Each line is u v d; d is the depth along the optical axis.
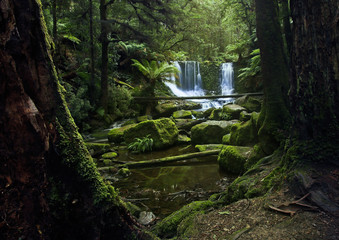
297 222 2.11
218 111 10.57
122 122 11.59
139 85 15.49
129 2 11.32
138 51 15.18
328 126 2.78
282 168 3.05
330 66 2.77
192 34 15.35
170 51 17.27
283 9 4.16
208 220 2.62
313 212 2.19
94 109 11.23
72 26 11.23
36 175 1.22
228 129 7.55
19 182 1.15
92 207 1.51
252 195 2.98
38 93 1.33
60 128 1.48
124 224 1.70
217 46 26.02
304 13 2.90
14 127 1.12
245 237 2.07
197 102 14.67
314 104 2.86
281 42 4.21
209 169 5.60
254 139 5.37
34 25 1.29
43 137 1.23
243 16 16.22
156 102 13.66
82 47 12.62
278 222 2.20
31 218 1.19
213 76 18.14
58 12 11.19
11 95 1.10
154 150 7.52
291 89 3.18
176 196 4.32
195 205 3.32
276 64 4.15
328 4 2.73
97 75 12.70
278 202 2.50
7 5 1.07
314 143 2.82
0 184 1.08
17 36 1.14
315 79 2.86
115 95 12.45
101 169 5.80
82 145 1.60
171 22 11.70
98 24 11.18
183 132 9.02
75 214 1.44
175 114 11.73
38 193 1.23
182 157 6.30
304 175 2.59
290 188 2.64
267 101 4.24
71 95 9.70
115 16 12.91
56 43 10.32
